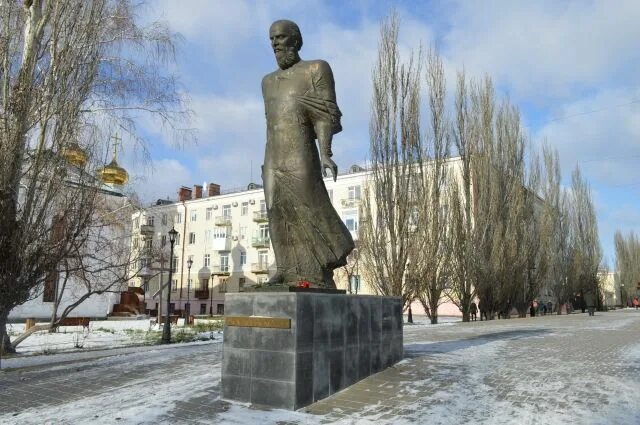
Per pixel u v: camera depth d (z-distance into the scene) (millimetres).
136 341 16562
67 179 11766
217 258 52438
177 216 55781
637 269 65938
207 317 39344
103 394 6719
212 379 7133
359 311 6969
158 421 5324
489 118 29734
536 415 5234
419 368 7594
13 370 8844
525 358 8492
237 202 52219
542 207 38938
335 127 7039
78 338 16406
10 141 10367
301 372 5695
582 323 19297
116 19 13125
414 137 23750
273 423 5160
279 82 7172
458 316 41062
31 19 11555
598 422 4973
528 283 32906
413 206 23781
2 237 10141
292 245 7070
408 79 23984
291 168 6961
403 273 23000
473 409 5504
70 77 11703
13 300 10539
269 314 5879
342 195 45094
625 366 7727
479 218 28219
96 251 17172
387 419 5223
